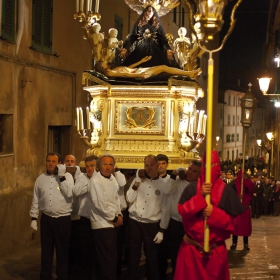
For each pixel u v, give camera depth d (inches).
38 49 483.5
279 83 1475.1
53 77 517.3
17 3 446.0
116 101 377.7
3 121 442.0
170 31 994.1
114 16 678.5
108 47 395.2
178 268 245.9
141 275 362.9
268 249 493.7
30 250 450.6
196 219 242.2
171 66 395.5
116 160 371.2
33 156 480.7
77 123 379.9
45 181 327.9
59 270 327.6
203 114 374.9
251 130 2938.0
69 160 350.3
